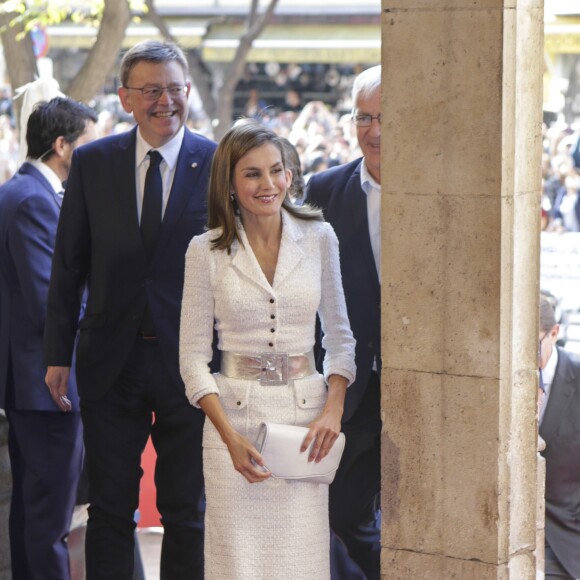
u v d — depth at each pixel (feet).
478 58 13.99
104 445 18.83
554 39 56.85
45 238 20.08
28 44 43.75
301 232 16.29
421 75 14.39
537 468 15.42
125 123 68.13
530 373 14.92
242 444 15.69
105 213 18.51
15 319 20.25
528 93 14.32
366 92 17.88
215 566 16.24
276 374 15.94
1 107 79.15
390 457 15.29
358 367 18.38
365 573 19.49
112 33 42.19
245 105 83.10
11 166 67.87
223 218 16.01
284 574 16.10
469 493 14.79
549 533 20.44
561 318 28.84
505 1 13.78
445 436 14.85
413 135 14.55
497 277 14.25
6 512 21.27
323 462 15.97
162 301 18.51
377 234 18.28
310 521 16.21
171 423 18.78
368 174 18.31
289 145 16.19
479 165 14.17
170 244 18.45
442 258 14.58
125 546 19.07
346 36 81.92
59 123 20.38
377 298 18.28
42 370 20.15
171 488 19.01
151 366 18.61
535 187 14.62
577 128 47.78
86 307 18.86
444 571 15.10
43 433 20.35
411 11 14.34
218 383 16.14
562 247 29.12
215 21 82.94
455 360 14.66
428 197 14.57
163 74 18.13
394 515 15.38
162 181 18.57
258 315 15.89
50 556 20.45
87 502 22.16
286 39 82.33
